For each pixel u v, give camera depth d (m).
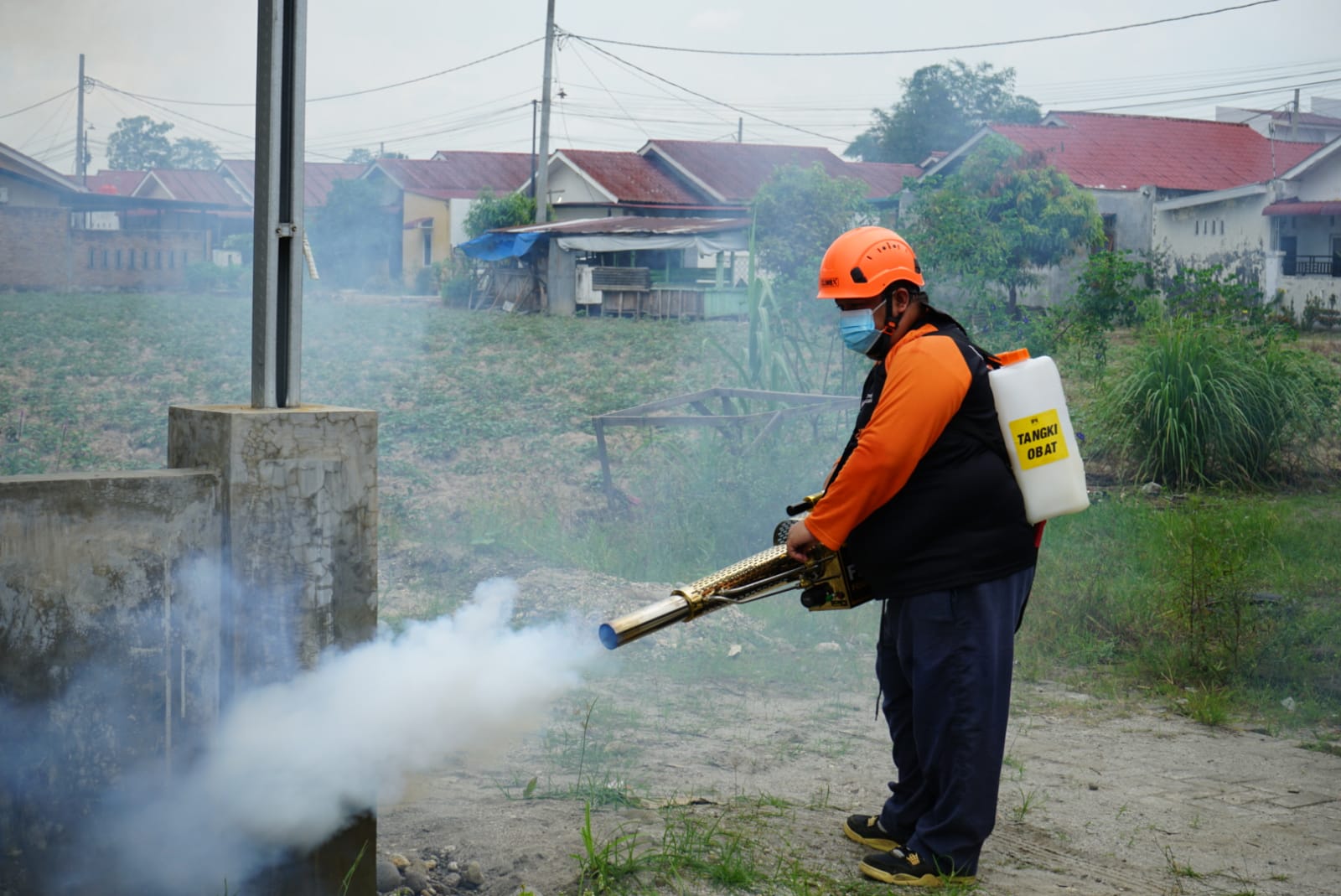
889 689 3.81
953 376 3.34
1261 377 12.78
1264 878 3.87
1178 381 12.63
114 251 43.28
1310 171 31.72
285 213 3.06
